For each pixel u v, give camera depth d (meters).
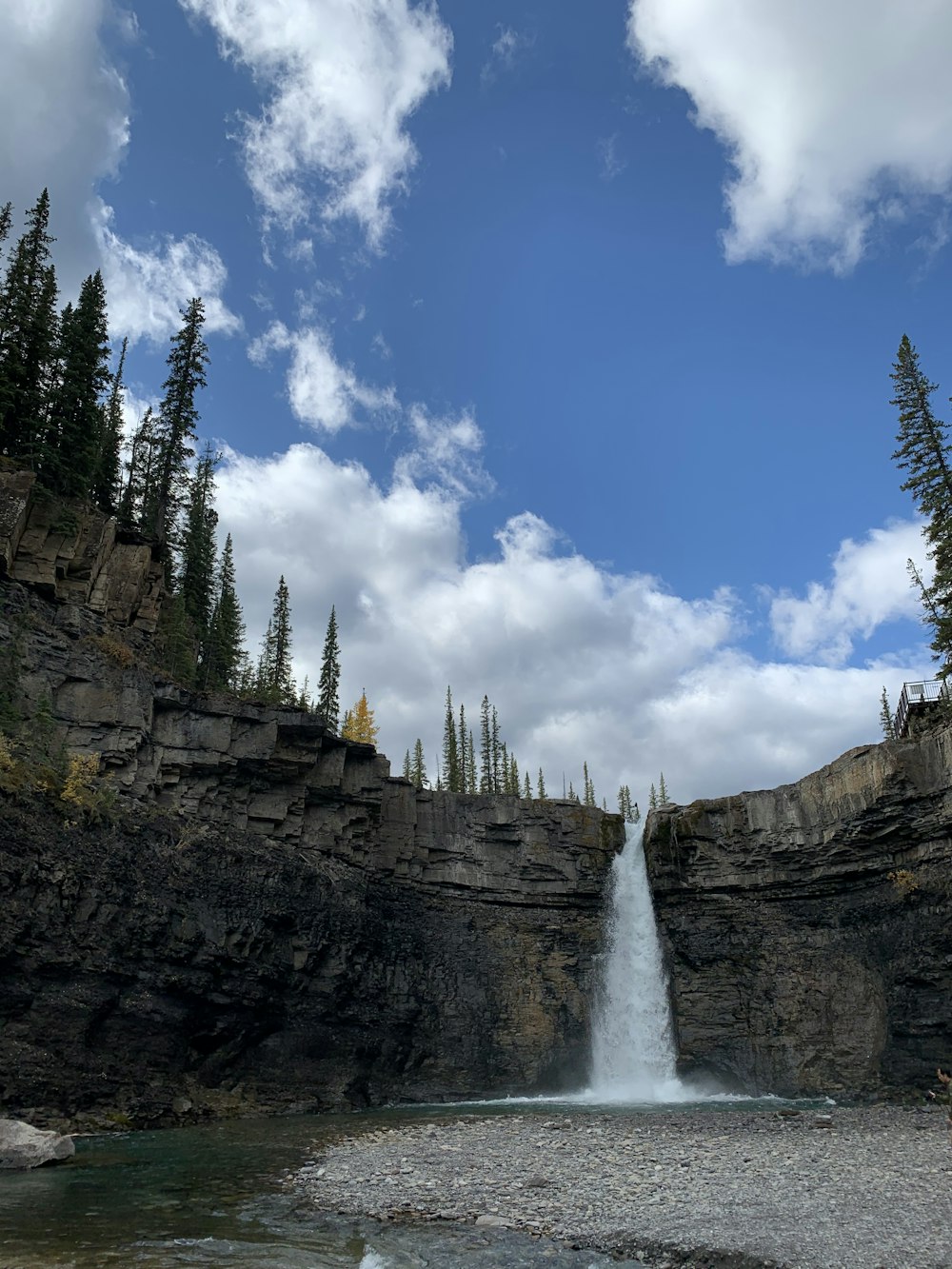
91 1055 33.88
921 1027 43.78
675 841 56.88
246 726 47.75
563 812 61.28
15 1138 24.16
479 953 55.22
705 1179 21.58
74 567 44.94
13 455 46.53
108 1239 16.02
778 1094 48.59
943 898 44.66
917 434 49.38
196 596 63.81
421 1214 18.56
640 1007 56.94
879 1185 19.95
